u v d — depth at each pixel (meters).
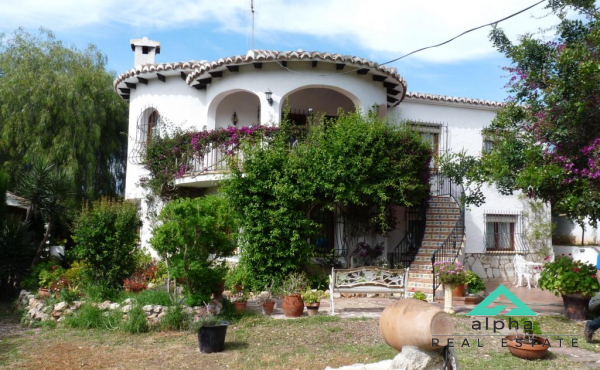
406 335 4.20
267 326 7.79
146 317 7.74
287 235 10.36
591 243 18.42
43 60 17.20
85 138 16.81
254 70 12.74
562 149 7.55
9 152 16.50
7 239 11.27
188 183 12.89
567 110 7.30
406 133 11.61
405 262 12.74
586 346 6.52
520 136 8.23
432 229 13.46
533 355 5.84
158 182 13.44
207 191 14.08
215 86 13.59
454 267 9.00
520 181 7.37
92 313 7.94
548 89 7.53
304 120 15.37
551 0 7.96
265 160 10.55
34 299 9.15
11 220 11.69
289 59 12.09
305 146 11.09
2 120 16.47
